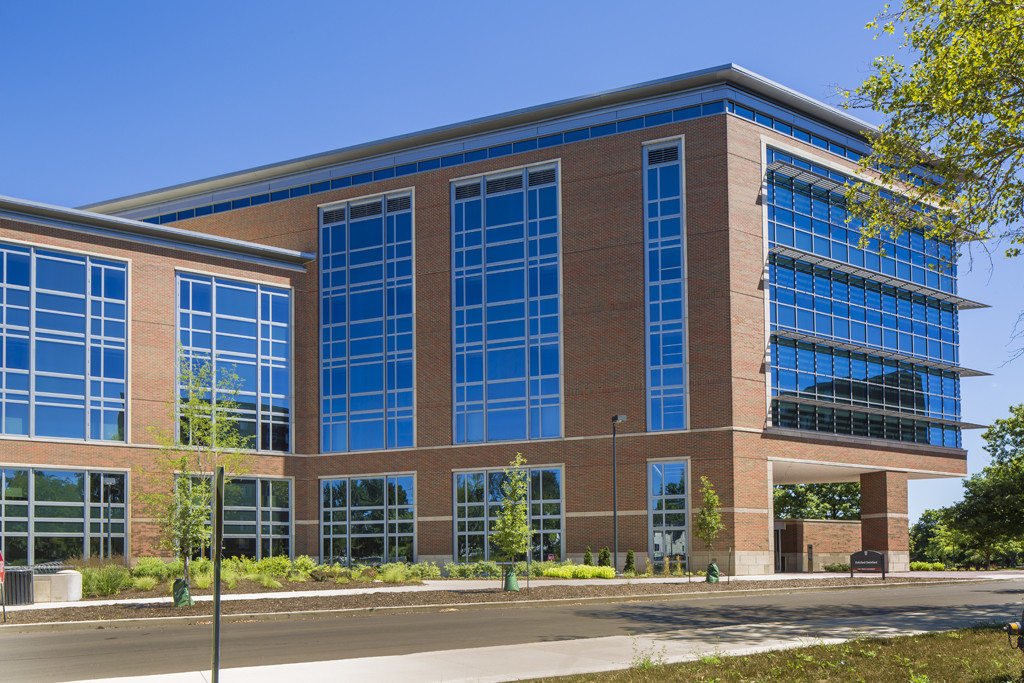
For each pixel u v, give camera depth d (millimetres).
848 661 15500
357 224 58844
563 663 15422
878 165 25172
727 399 48406
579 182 53156
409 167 58062
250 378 56062
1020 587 39594
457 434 54750
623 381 50938
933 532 97562
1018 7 20406
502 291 54594
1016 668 14375
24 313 48562
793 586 37875
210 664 16359
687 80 50812
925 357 60031
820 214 54438
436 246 56531
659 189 51219
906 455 58031
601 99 52719
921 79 22219
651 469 49781
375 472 56500
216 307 55281
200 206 63688
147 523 50875
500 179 55375
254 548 55250
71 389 49531
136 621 24500
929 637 18391
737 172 50188
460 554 53719
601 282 52062
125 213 66188
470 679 13938
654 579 42812
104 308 51062
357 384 57688
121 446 50562
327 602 28469
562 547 51344
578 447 51625
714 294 49344
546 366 53000
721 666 15000
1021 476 52219
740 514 47875
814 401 52281
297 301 59031
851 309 55594
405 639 19828
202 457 37094
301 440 58219
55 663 16781
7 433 47469
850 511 85062
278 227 60875
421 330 56375
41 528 47812
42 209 49188
